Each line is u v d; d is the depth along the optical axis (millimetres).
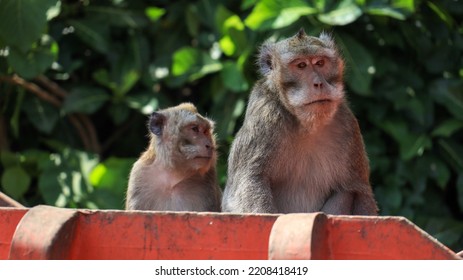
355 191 13977
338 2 20125
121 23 22125
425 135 21109
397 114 21203
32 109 21906
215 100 21422
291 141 13648
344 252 8430
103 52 21703
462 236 20516
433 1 21500
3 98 21844
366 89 19844
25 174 20766
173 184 15578
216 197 15797
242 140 14000
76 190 20406
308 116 13086
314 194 14023
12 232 9148
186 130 15453
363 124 21594
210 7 22016
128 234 8906
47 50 20438
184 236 8789
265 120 13711
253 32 21062
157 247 8836
